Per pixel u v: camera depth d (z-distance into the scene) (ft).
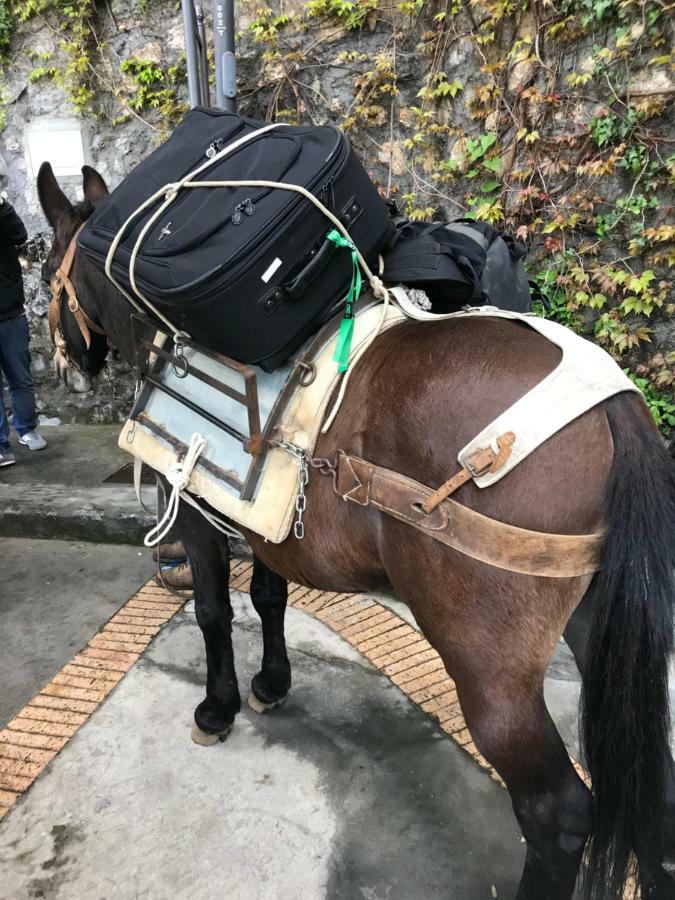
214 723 6.37
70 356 7.26
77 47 12.84
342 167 4.04
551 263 10.80
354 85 11.60
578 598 3.61
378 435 3.86
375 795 5.88
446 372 3.73
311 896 4.98
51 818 5.68
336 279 4.19
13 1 12.78
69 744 6.50
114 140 13.57
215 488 4.71
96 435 14.73
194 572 6.01
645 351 10.68
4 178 14.34
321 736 6.61
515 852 5.32
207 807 5.76
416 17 10.99
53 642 8.30
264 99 12.14
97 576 9.87
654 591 3.23
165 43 12.62
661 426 10.62
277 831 5.52
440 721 6.76
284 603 6.61
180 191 4.17
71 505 11.02
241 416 4.64
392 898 4.97
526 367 3.60
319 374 4.30
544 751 3.55
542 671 3.57
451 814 5.68
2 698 7.30
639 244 10.17
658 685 3.31
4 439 12.75
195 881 5.10
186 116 4.94
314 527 4.26
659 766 3.40
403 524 3.74
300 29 11.60
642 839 3.48
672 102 9.52
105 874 5.17
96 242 4.37
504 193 10.98
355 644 8.06
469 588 3.56
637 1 9.22
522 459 3.38
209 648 6.23
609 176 10.19
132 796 5.88
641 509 3.28
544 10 9.97
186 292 3.84
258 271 3.85
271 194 3.90
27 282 14.78
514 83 10.50
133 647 8.06
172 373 5.30
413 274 4.64
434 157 11.51
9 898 5.00
